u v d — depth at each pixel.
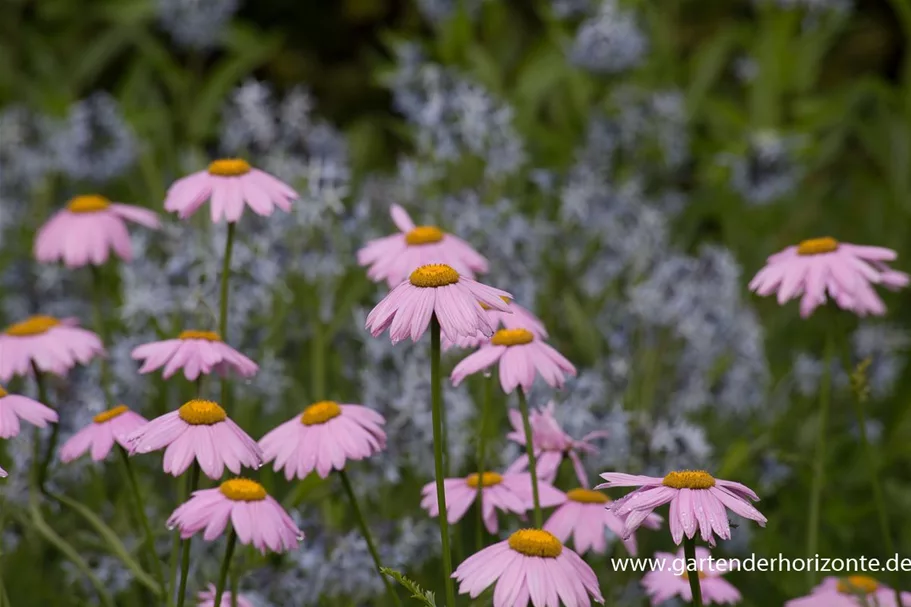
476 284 3.26
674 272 7.26
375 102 16.48
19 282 7.89
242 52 12.43
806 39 12.07
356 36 16.97
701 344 7.07
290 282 6.59
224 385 4.30
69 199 10.23
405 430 5.29
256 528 3.35
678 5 14.89
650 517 4.03
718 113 12.16
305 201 6.13
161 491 5.57
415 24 14.73
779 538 6.25
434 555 5.20
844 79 16.62
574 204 7.86
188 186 4.47
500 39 12.08
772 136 10.80
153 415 5.75
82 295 7.88
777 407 7.86
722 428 7.41
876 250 4.58
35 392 5.46
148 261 6.50
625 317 7.21
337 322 6.24
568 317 7.13
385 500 5.48
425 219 7.59
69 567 5.05
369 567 4.75
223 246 5.93
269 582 4.73
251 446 3.55
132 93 12.08
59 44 14.03
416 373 5.47
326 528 5.13
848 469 7.31
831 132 12.66
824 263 4.54
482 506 4.00
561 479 5.05
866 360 4.55
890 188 11.66
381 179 8.57
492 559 3.19
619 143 10.27
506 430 6.51
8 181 9.41
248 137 7.78
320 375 6.14
